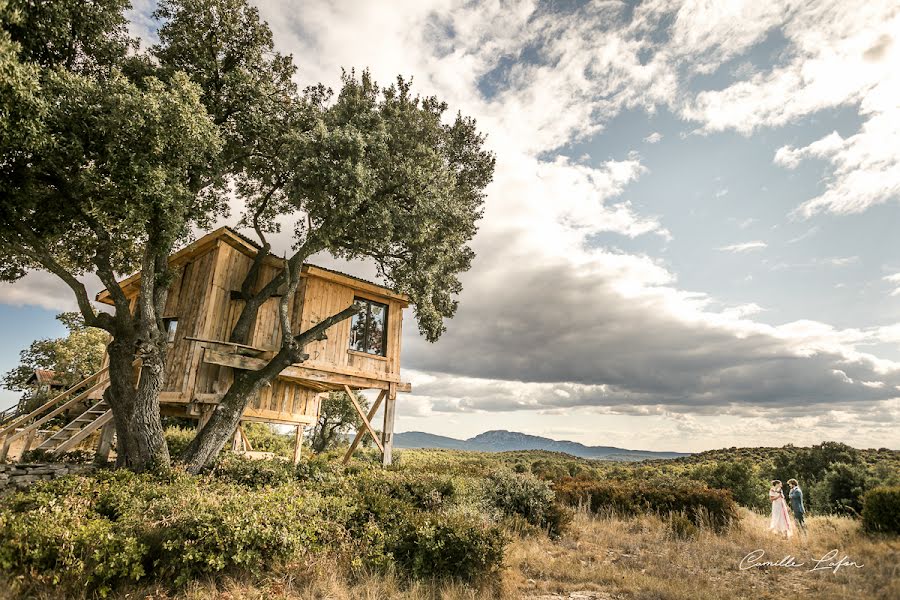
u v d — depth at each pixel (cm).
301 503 749
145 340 1098
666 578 810
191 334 1410
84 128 912
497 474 1353
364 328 1680
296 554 638
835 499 2138
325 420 3925
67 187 998
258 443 2639
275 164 1381
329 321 1354
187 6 1228
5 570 531
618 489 1570
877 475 2219
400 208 1337
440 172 1395
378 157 1262
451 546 720
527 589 738
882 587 748
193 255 1545
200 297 1443
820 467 2814
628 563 921
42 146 851
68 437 1397
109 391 1108
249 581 596
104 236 1075
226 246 1489
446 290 1656
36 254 1024
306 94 1434
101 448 1322
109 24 1084
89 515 683
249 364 1364
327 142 1202
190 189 1180
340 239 1339
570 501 1603
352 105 1342
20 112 776
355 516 786
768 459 4294
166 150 984
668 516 1393
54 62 1015
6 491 957
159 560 602
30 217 1038
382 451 1599
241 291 1479
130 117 900
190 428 2575
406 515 791
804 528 1251
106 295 1823
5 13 766
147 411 1093
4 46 724
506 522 1091
